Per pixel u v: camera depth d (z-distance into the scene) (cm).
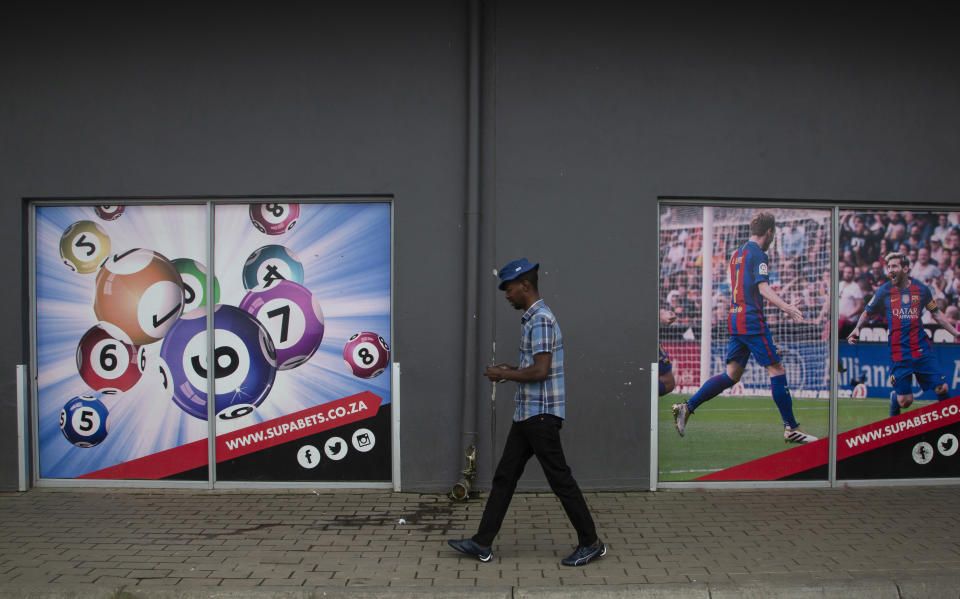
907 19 562
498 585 372
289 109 548
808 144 559
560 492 395
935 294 574
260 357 563
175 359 565
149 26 550
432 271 545
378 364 560
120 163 553
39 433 570
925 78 564
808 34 557
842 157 561
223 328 564
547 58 546
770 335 568
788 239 567
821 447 571
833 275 569
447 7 543
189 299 563
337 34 546
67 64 552
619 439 551
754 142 556
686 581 376
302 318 562
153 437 567
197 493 554
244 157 550
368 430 561
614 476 552
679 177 552
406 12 544
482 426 542
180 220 562
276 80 548
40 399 569
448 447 545
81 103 553
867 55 561
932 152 566
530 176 546
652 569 393
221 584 375
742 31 554
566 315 548
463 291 544
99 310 567
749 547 429
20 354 557
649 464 554
